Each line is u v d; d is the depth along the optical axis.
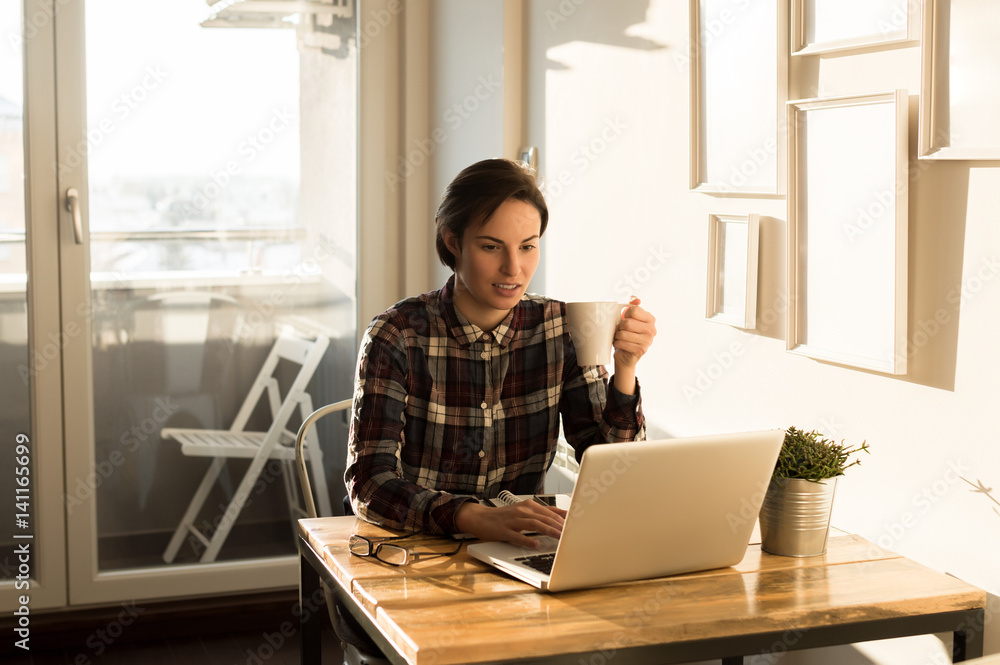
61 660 2.81
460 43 2.89
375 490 1.52
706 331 1.89
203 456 3.13
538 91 2.55
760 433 1.29
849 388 1.53
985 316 1.28
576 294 2.42
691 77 1.85
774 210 1.68
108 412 3.01
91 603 3.00
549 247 2.56
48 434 2.92
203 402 3.12
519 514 1.39
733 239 1.77
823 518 1.40
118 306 3.00
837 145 1.51
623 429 1.65
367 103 3.18
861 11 1.46
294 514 3.23
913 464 1.42
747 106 1.71
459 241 1.56
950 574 1.37
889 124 1.40
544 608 1.18
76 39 2.86
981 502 1.30
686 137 1.92
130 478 3.05
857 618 1.20
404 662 1.08
